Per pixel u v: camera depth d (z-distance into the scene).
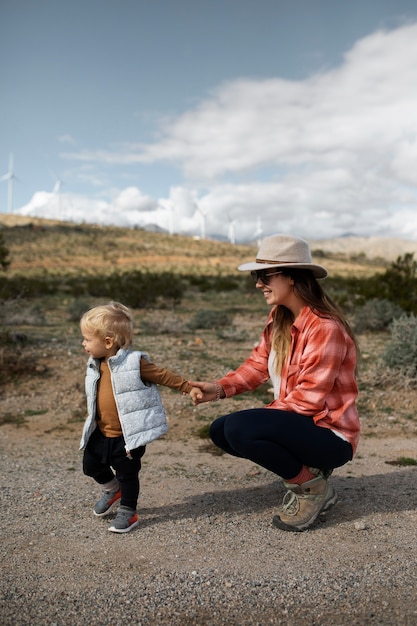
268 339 3.60
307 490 3.22
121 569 2.77
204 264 102.38
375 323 14.02
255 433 3.12
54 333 13.02
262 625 2.30
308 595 2.51
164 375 3.29
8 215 150.62
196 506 3.67
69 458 5.20
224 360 9.64
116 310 3.22
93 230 142.88
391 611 2.38
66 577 2.70
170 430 6.18
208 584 2.61
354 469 4.50
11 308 16.25
